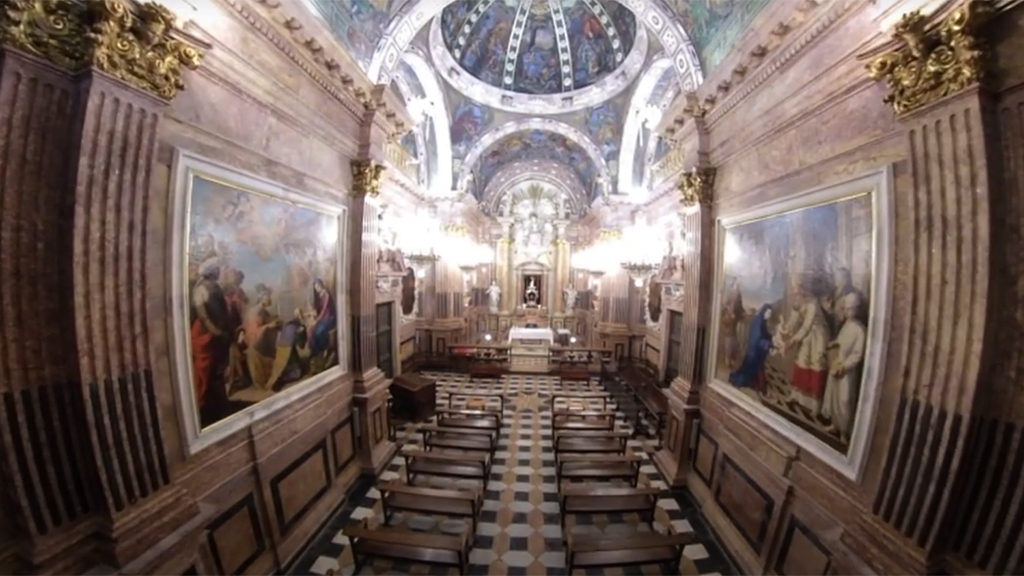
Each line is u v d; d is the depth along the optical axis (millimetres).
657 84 13312
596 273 17750
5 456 2777
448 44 13359
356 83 6875
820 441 4430
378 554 5004
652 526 6121
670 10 7523
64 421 3061
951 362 3047
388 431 8844
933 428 3137
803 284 4789
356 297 7578
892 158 3654
